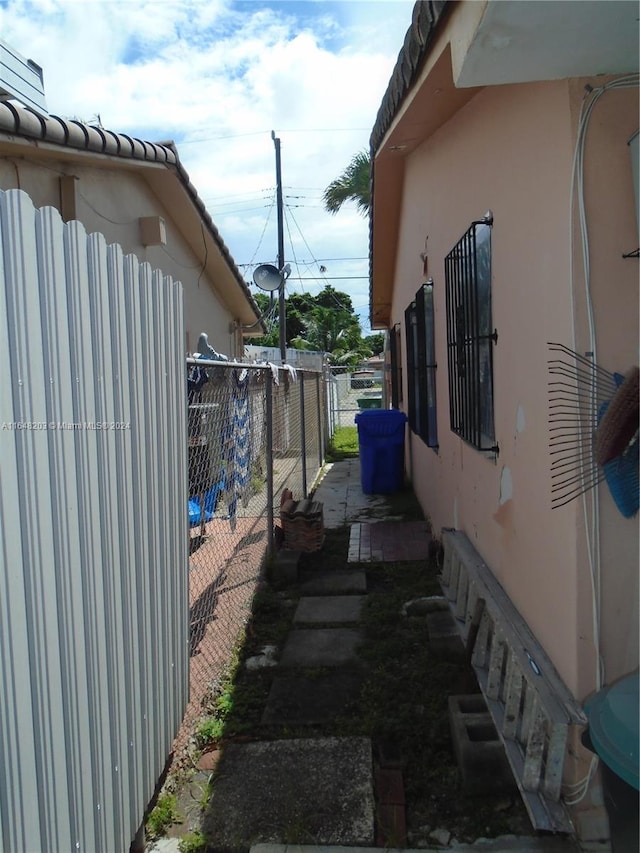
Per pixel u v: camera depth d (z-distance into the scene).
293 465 8.67
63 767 1.75
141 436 2.40
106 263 2.09
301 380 8.50
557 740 2.26
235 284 10.46
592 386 2.21
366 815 2.57
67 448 1.80
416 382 7.48
